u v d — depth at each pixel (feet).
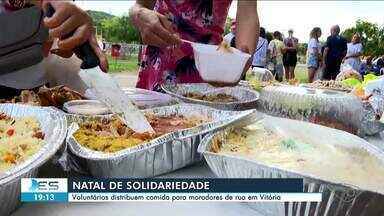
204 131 2.46
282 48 12.13
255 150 2.39
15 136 2.30
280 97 3.46
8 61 3.36
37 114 2.53
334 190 1.67
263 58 11.42
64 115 2.54
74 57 4.06
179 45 3.90
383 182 1.96
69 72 4.01
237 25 4.53
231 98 4.20
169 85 4.36
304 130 2.63
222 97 4.20
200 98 4.13
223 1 4.42
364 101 3.94
